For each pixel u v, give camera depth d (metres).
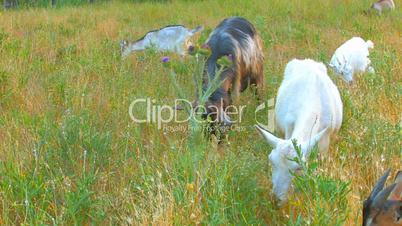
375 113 6.55
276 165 4.58
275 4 15.91
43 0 18.89
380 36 11.59
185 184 4.75
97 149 5.80
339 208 4.30
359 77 8.37
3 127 6.53
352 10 14.96
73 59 9.70
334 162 5.21
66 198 4.81
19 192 5.02
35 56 9.92
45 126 6.23
